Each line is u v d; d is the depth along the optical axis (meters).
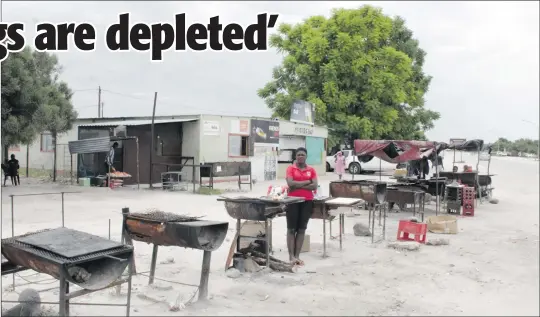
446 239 9.30
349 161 30.59
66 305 4.64
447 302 5.82
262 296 5.89
